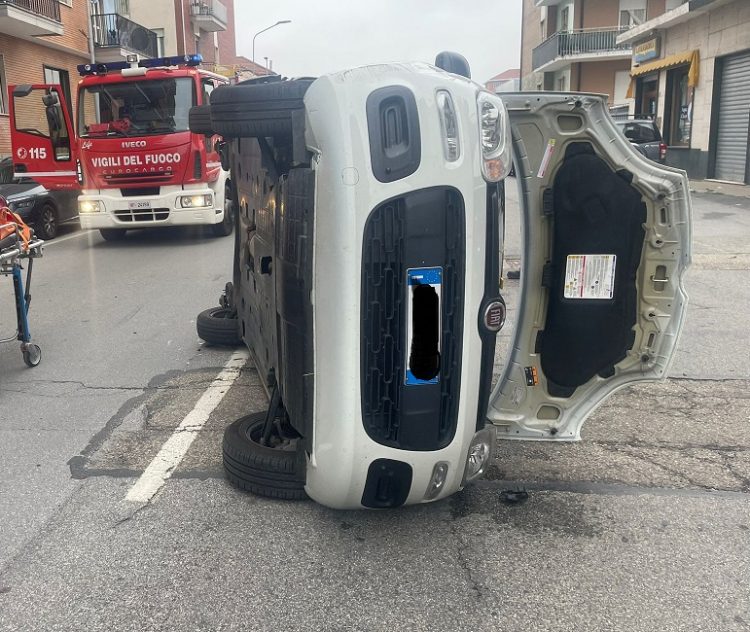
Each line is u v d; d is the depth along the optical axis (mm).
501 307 2910
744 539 3105
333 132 2586
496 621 2613
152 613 2674
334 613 2666
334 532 3189
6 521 3330
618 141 3346
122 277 9406
